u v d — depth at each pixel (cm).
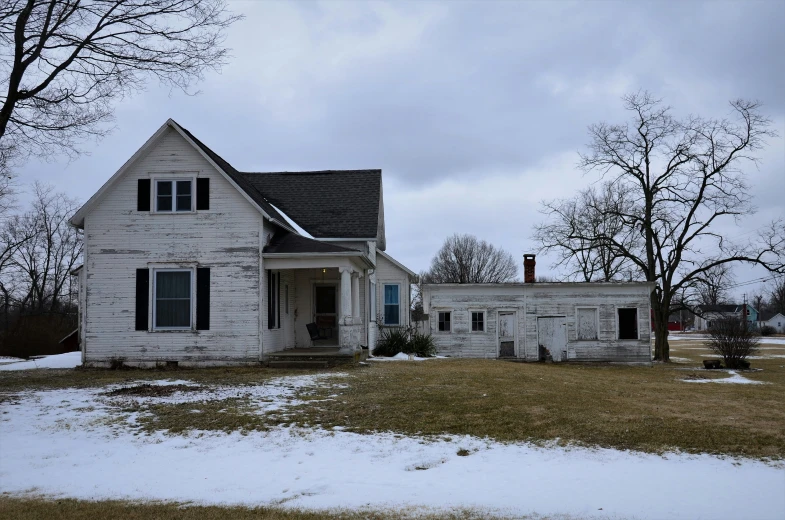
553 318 2880
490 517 712
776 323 11394
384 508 746
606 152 3428
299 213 2497
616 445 1020
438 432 1096
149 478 872
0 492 820
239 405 1279
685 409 1310
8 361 2634
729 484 828
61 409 1245
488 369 1980
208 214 1977
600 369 2498
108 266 1978
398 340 2581
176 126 1969
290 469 906
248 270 1962
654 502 759
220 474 887
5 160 2003
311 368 1902
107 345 1961
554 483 834
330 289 2433
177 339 1956
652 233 3334
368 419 1177
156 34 1468
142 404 1288
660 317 3338
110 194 1992
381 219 2870
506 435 1077
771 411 1309
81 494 812
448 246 7731
